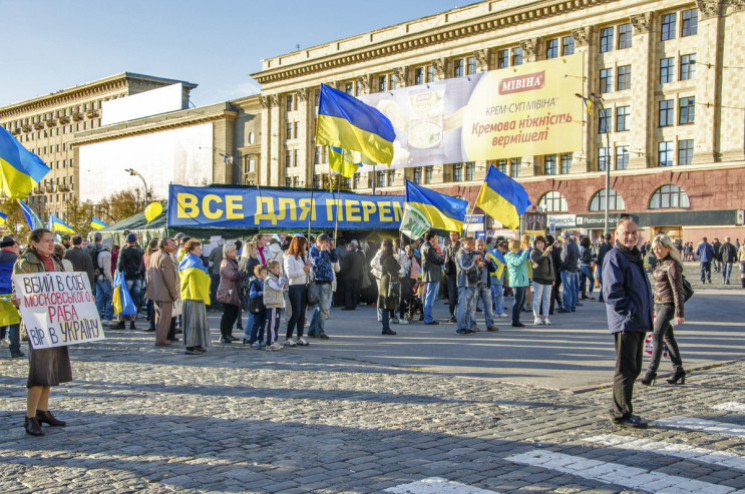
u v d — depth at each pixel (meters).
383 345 12.74
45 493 4.90
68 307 6.83
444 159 51.03
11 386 8.98
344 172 18.62
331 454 5.88
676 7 44.81
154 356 11.56
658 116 46.25
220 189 22.48
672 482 5.15
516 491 4.94
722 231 42.78
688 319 16.67
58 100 109.94
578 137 44.66
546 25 50.75
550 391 8.56
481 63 54.69
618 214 47.03
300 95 68.81
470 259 14.22
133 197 79.50
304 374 9.76
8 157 11.55
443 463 5.61
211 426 6.83
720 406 7.74
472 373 9.81
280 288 12.18
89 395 8.35
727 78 42.78
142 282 16.78
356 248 20.70
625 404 6.82
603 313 18.92
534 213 36.22
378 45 61.09
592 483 5.12
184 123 83.38
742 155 42.12
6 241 11.12
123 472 5.38
